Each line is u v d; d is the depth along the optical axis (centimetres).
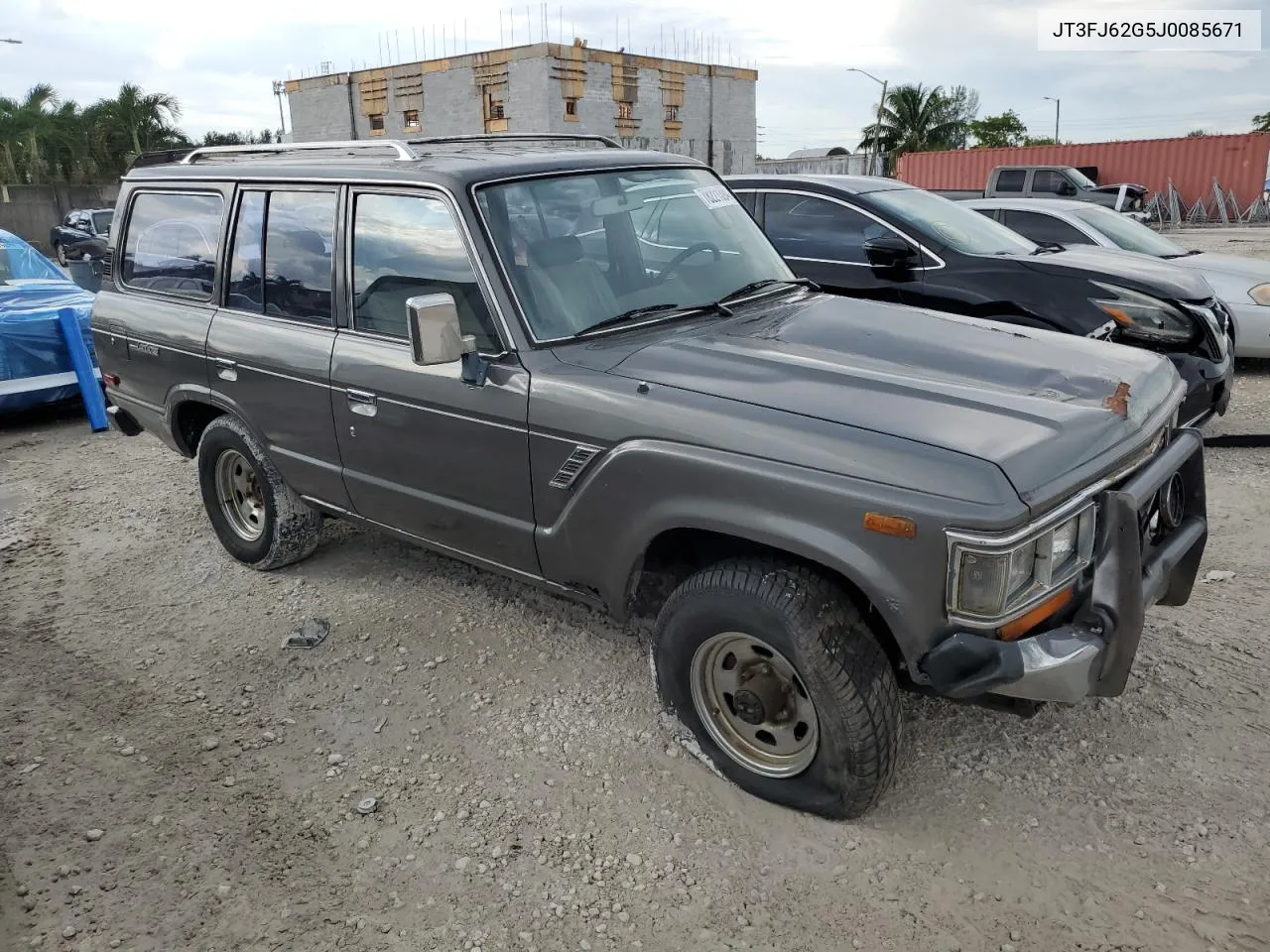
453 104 3981
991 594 252
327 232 408
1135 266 622
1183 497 328
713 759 327
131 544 561
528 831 312
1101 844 293
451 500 379
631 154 416
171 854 307
